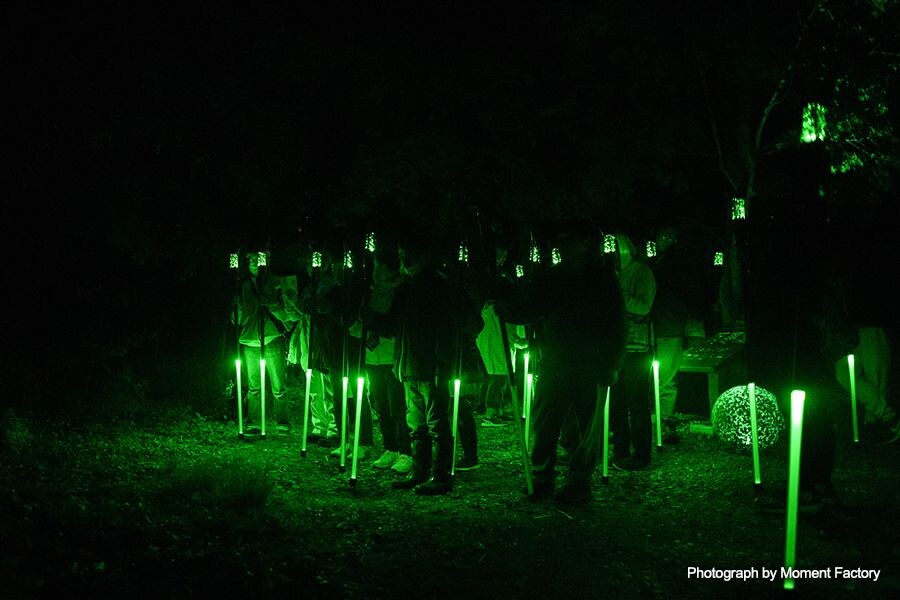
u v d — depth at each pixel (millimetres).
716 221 14742
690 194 14883
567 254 7355
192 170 11758
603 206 13625
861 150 11469
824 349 6594
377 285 9359
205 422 11594
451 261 8641
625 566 5746
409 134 11508
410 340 7914
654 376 9227
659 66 11852
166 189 11703
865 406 9977
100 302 11289
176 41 11773
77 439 9445
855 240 13875
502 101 11891
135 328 12078
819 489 6734
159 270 12680
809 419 6629
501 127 12320
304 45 11375
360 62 11305
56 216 10367
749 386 7098
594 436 7242
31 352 10805
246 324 11250
